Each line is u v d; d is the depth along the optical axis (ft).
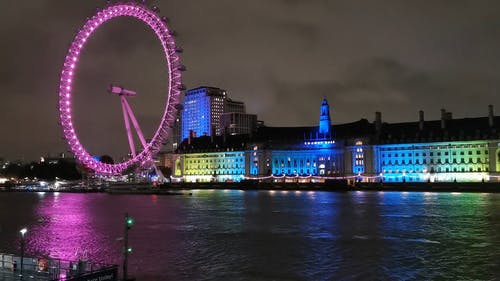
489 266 188.75
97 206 515.09
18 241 261.44
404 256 208.23
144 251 226.79
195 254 218.59
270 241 250.37
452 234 263.08
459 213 366.02
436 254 211.20
